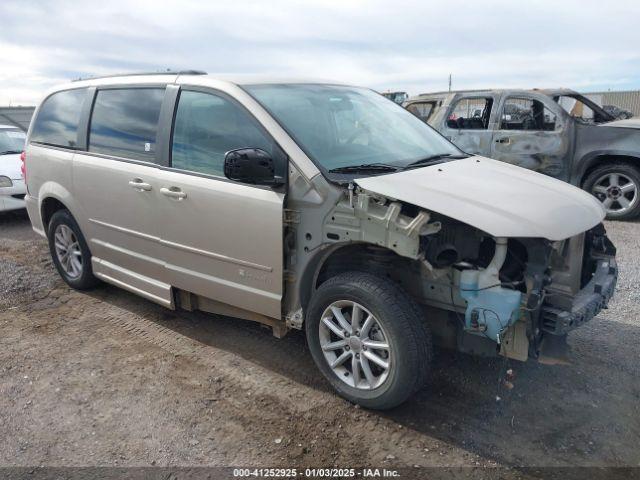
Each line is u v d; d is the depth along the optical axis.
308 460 2.82
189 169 3.82
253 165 3.09
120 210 4.36
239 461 2.82
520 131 8.44
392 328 2.96
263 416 3.20
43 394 3.47
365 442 2.96
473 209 2.85
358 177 3.16
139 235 4.25
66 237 5.25
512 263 3.00
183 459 2.84
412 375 2.97
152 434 3.05
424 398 3.35
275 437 3.01
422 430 3.05
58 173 4.98
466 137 8.91
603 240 3.58
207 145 3.72
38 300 5.10
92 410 3.29
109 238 4.60
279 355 3.94
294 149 3.28
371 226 2.97
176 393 3.46
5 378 3.68
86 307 4.90
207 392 3.47
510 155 8.54
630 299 4.80
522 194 3.14
